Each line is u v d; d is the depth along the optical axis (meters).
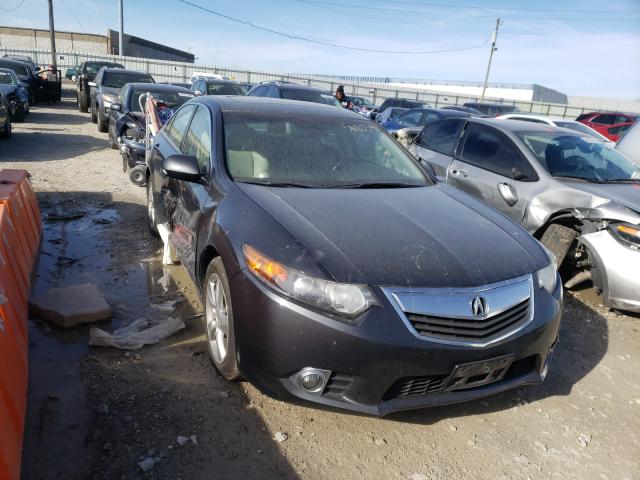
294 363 2.42
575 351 3.87
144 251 5.06
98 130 13.55
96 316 3.59
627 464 2.73
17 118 14.12
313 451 2.57
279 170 3.46
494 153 5.62
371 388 2.40
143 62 34.16
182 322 3.62
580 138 5.69
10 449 2.00
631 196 4.62
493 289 2.57
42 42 54.66
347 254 2.51
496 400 3.15
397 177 3.78
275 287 2.46
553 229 4.81
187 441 2.55
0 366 2.19
